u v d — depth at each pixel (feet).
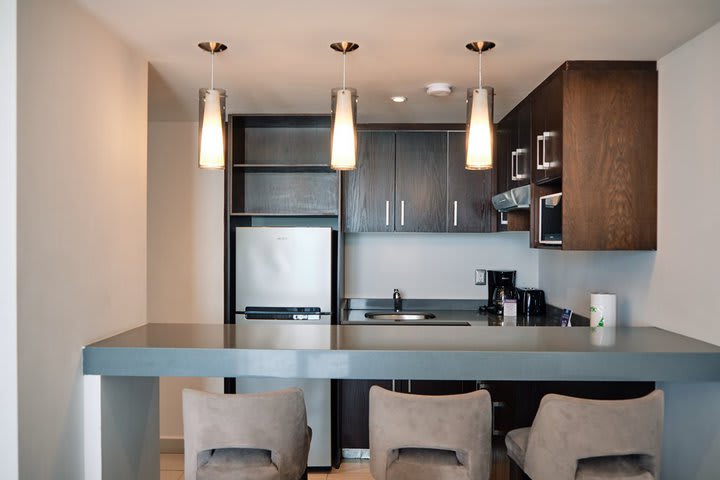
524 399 9.11
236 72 9.80
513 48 8.51
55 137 6.52
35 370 6.19
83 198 7.16
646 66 9.11
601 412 6.51
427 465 6.96
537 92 10.49
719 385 7.54
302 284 12.97
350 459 13.52
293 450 7.20
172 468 13.05
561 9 7.09
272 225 14.37
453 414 6.71
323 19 7.41
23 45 5.91
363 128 13.85
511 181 12.36
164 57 8.97
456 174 13.85
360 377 7.25
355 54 8.80
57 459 6.66
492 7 7.04
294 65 9.39
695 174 8.02
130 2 6.87
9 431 5.88
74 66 6.92
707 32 7.75
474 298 15.05
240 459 7.24
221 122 8.07
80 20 7.06
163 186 14.33
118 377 7.88
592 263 11.47
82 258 7.15
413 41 8.21
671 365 7.21
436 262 15.06
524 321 13.07
